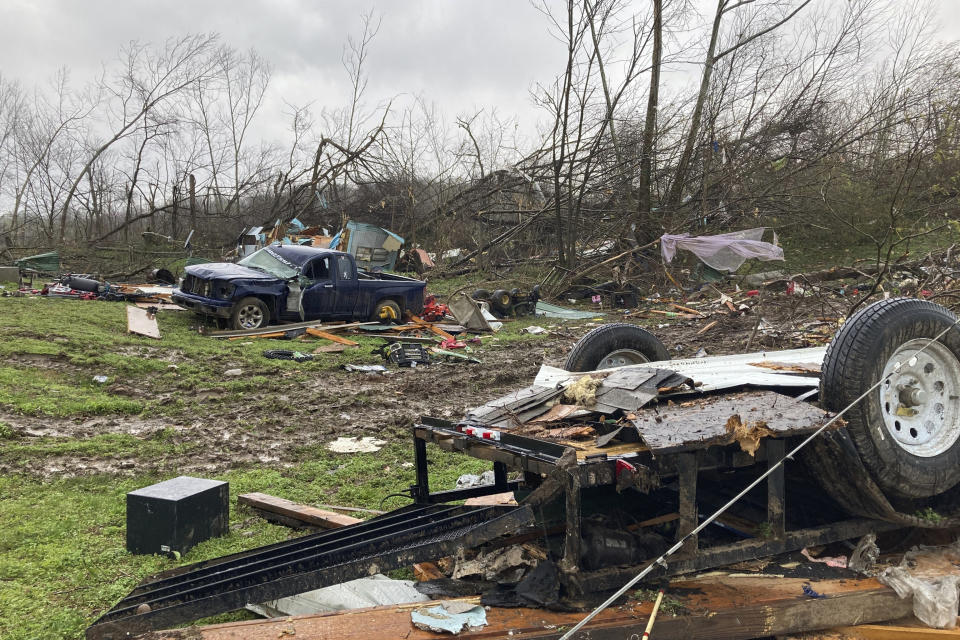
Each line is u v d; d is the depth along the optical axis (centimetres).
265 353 1265
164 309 1703
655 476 302
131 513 435
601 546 307
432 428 399
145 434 755
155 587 336
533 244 3064
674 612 289
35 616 343
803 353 522
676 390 367
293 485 592
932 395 370
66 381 978
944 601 312
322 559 317
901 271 2108
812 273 2375
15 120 3503
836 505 383
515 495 408
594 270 2619
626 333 490
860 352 335
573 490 291
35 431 732
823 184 2673
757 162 2762
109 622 283
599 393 372
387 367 1248
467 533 298
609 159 2847
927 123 1519
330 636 278
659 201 2867
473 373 1204
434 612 291
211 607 287
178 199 3500
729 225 2886
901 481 342
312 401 944
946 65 2155
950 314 366
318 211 3406
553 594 297
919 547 369
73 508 518
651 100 2759
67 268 2766
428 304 1894
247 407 898
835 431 324
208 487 461
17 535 456
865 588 318
